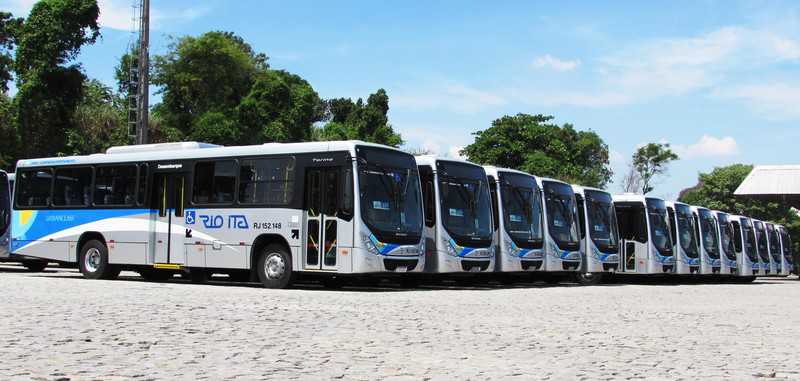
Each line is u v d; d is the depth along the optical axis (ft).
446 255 71.56
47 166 79.46
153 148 73.87
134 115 175.94
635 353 29.99
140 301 47.32
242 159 67.31
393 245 63.21
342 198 61.67
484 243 74.33
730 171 285.43
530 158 208.74
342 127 270.67
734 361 28.58
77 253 76.18
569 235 88.43
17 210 80.79
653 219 104.32
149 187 72.18
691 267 110.93
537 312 47.37
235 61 233.35
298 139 225.15
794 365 27.86
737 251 133.18
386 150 64.95
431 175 72.54
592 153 284.20
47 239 78.23
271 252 64.80
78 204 76.64
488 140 215.72
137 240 72.43
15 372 22.58
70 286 60.49
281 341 30.83
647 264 102.58
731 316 48.88
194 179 69.77
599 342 33.09
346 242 61.41
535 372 24.77
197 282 75.25
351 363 25.76
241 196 66.85
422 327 36.99
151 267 71.87
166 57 229.04
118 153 75.66
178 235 70.03
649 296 68.95
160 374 22.86
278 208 64.64
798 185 184.65
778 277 187.52
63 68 157.58
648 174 254.88
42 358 25.39
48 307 42.19
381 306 48.29
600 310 50.39
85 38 160.56
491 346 30.89
